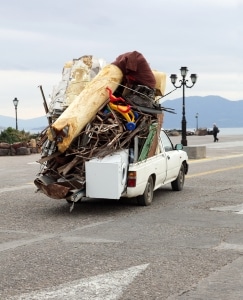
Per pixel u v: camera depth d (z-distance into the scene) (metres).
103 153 11.30
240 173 20.75
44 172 11.70
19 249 8.20
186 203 12.98
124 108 11.89
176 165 14.75
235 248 8.21
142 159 12.12
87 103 11.73
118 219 10.85
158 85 13.29
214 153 33.88
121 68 12.49
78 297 5.87
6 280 6.51
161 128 13.45
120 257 7.65
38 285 6.30
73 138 11.40
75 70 13.18
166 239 8.88
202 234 9.29
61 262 7.37
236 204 12.77
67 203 13.16
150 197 12.72
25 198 14.15
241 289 6.15
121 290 6.11
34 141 36.31
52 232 9.57
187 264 7.25
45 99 13.20
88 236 9.17
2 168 24.05
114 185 11.15
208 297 5.86
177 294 5.96
